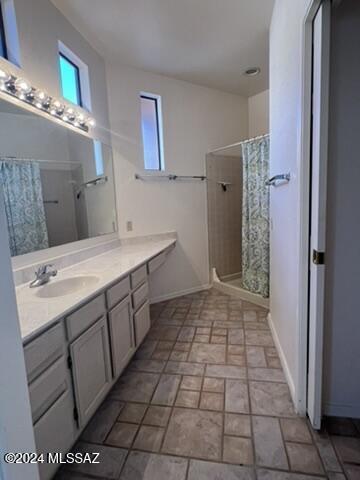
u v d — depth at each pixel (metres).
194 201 3.62
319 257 1.35
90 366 1.52
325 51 1.22
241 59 2.88
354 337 1.47
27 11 1.77
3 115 1.62
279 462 1.30
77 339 1.40
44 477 1.16
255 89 3.68
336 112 1.32
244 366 2.06
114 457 1.37
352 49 1.27
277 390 1.79
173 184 3.43
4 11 1.67
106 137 2.85
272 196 2.43
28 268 1.77
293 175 1.60
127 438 1.48
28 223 1.80
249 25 2.32
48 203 1.99
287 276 1.84
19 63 1.71
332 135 1.33
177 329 2.69
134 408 1.69
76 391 1.39
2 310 0.59
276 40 2.06
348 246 1.40
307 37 1.31
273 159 2.28
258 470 1.27
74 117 2.26
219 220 3.88
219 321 2.82
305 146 1.38
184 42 2.55
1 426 0.58
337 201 1.38
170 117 3.33
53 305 1.34
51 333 1.21
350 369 1.50
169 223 3.45
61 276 1.88
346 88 1.30
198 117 3.55
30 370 1.09
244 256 3.46
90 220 2.51
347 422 1.51
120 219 3.06
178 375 1.99
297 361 1.57
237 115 3.91
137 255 2.53
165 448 1.41
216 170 3.78
